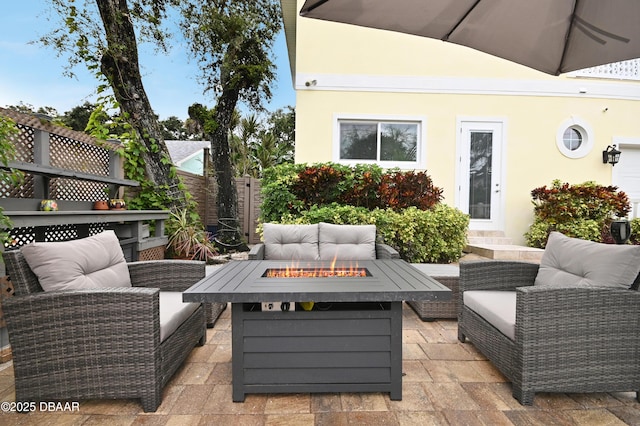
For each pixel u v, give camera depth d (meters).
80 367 1.70
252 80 7.63
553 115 6.30
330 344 1.83
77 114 9.40
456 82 6.20
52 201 3.12
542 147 6.31
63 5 5.02
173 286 2.51
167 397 1.84
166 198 5.59
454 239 4.96
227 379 2.03
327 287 1.77
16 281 1.72
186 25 6.93
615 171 6.38
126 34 5.57
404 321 3.05
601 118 6.34
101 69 5.53
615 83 6.35
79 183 3.94
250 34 7.64
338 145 6.13
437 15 1.74
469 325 2.40
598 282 1.92
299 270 2.36
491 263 2.53
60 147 3.65
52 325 1.69
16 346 1.69
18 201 2.95
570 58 1.95
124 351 1.70
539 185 6.32
